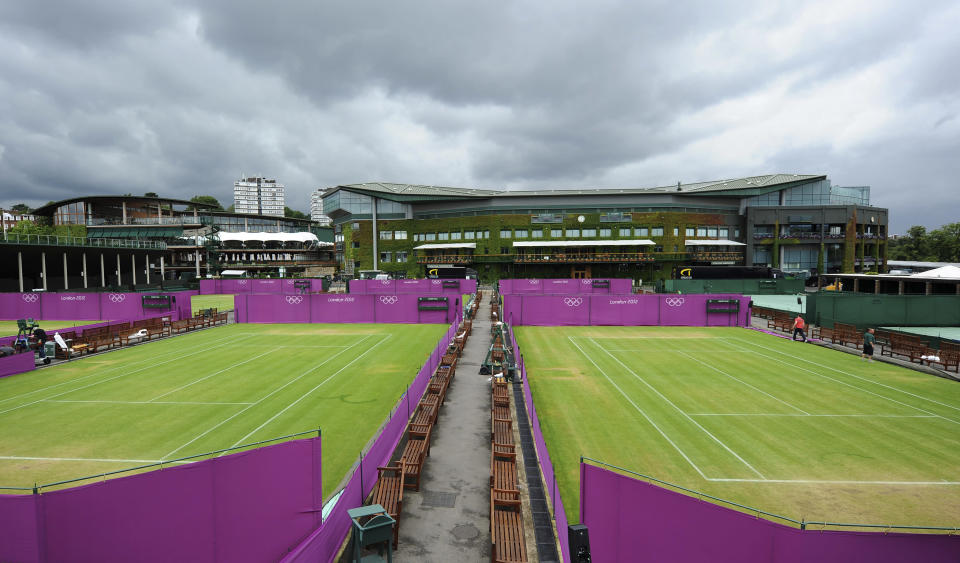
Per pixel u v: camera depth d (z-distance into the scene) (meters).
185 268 109.94
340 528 10.05
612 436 16.59
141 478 7.89
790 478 13.56
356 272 95.19
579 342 35.53
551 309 44.94
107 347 33.03
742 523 8.01
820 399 20.80
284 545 9.20
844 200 97.69
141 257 86.75
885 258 92.94
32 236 62.50
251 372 25.66
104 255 73.19
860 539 7.54
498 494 11.33
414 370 26.16
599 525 9.39
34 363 26.31
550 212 87.81
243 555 8.74
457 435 16.55
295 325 45.03
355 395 21.31
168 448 15.48
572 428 17.36
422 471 13.85
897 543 7.52
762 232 89.06
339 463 14.34
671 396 21.28
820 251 86.81
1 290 61.00
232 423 17.72
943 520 11.47
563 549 9.63
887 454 15.18
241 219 130.25
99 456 14.88
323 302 46.53
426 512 11.68
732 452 15.28
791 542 7.70
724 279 65.00
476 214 90.31
